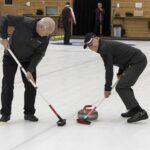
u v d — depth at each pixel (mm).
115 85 5809
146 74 10336
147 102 7129
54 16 22625
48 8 22719
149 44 18953
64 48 16750
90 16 22391
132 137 5129
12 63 5566
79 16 22516
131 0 21672
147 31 21797
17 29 5395
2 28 5363
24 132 5254
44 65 11594
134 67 5648
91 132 5301
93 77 9695
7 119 5656
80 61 12625
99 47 5445
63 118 5922
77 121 5715
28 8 22875
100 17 21438
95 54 14695
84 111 5742
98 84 8773
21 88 8039
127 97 5746
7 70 5555
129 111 5992
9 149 4613
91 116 5801
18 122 5688
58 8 22609
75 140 4973
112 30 22031
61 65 11648
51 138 5035
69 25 18453
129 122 5746
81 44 18688
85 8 22391
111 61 5484
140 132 5340
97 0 22172
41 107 6566
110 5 22000
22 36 5383
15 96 7305
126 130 5414
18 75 9531
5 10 23016
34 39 5348
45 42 5406
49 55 14078
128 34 21953
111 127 5535
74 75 9945
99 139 5027
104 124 5668
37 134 5184
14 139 4973
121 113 6258
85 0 22344
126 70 5707
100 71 10648
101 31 21906
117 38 21250
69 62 12352
